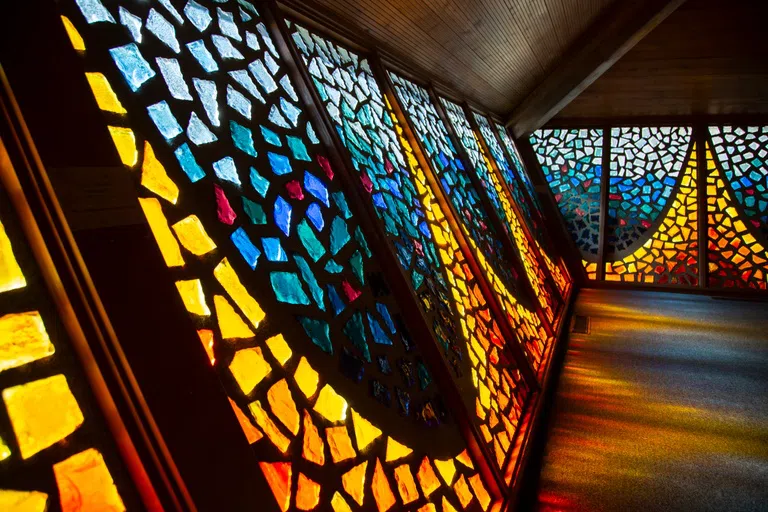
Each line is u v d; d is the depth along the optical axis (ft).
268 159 6.39
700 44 17.76
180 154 5.14
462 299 10.16
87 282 3.45
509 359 11.10
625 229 22.94
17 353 3.19
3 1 3.71
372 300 7.09
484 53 15.62
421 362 7.49
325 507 4.73
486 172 16.90
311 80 8.00
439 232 10.68
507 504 7.48
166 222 4.64
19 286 3.33
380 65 11.34
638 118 22.68
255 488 3.84
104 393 3.41
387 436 6.00
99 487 3.26
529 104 21.54
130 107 4.86
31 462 3.05
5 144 3.42
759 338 15.67
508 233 15.74
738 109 20.83
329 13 9.57
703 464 9.33
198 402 3.76
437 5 11.62
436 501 6.29
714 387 12.41
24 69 3.66
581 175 23.50
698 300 20.31
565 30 17.61
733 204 21.34
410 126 11.37
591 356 14.78
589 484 8.86
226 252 5.08
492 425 8.77
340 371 5.78
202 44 6.27
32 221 3.41
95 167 3.80
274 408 4.74
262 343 4.97
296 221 6.33
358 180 7.89
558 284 19.94
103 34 4.94
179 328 3.88
